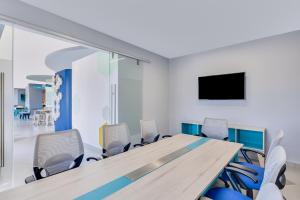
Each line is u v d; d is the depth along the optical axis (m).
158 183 1.32
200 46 3.91
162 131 4.98
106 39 3.39
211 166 1.66
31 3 2.27
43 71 7.09
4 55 2.54
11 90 2.60
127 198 1.11
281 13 2.41
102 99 4.46
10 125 2.59
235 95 3.92
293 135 3.29
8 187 2.55
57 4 2.28
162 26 2.88
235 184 1.80
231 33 3.14
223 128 3.07
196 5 2.23
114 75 4.06
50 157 1.67
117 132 2.46
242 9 2.31
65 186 1.26
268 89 3.55
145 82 4.50
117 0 2.16
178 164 1.70
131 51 3.97
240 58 3.92
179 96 5.03
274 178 1.15
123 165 1.67
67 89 6.44
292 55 3.29
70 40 2.83
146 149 2.20
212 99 4.29
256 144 3.70
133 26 2.90
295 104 3.27
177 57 5.05
